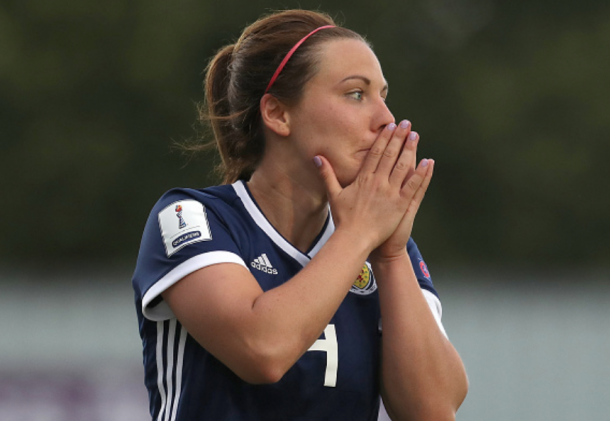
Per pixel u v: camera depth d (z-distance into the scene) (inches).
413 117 3449.8
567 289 2010.3
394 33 3526.1
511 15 3563.0
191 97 3292.3
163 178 3267.7
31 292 1796.3
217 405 299.7
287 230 323.6
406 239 315.0
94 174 3216.0
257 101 326.0
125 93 3297.2
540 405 1021.8
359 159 313.9
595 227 3380.9
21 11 3284.9
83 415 923.4
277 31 324.2
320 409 306.0
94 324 1206.9
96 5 3287.4
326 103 312.7
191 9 3321.9
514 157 3400.6
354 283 323.9
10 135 3225.9
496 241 3378.4
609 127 3430.1
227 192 322.7
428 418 315.6
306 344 283.9
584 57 3513.8
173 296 296.7
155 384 313.6
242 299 284.2
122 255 3235.7
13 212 3201.3
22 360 992.2
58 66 3267.7
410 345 311.7
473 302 1491.1
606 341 1074.7
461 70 3474.4
